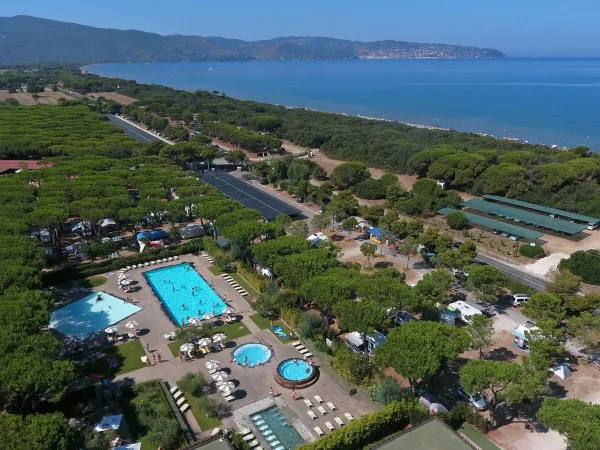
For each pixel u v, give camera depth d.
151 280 77.50
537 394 40.88
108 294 72.06
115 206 88.31
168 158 144.12
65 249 87.38
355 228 95.44
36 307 51.44
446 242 78.56
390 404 43.16
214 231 92.69
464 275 73.44
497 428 43.34
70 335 60.69
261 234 77.00
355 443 40.75
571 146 193.88
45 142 141.00
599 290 71.81
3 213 79.19
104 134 164.38
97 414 45.31
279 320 63.78
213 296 71.69
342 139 175.75
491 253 87.38
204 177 140.75
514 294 68.19
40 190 94.50
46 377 39.03
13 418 33.81
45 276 74.00
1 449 30.66
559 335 51.09
